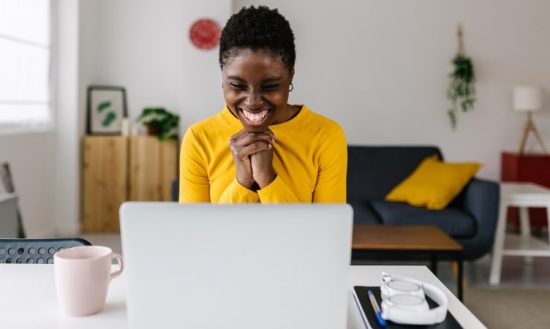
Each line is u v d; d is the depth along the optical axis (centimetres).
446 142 516
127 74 501
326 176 110
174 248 76
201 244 76
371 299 99
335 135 109
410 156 432
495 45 511
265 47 93
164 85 503
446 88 511
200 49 466
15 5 379
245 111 98
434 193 371
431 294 98
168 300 78
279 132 106
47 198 441
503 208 342
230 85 97
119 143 468
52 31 443
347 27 504
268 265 77
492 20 509
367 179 425
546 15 509
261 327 79
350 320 97
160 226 76
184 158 109
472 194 354
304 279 78
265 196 100
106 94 491
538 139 517
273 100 97
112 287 110
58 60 450
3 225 270
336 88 508
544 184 483
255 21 92
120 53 499
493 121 517
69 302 94
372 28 505
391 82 510
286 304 79
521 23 509
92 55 491
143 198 471
